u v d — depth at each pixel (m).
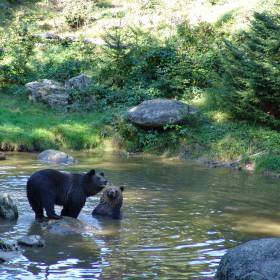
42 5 37.38
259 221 12.30
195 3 34.84
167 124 21.83
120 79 26.12
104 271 8.97
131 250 10.07
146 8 35.25
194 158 20.47
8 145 20.94
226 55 23.95
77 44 30.20
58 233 10.98
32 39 30.16
